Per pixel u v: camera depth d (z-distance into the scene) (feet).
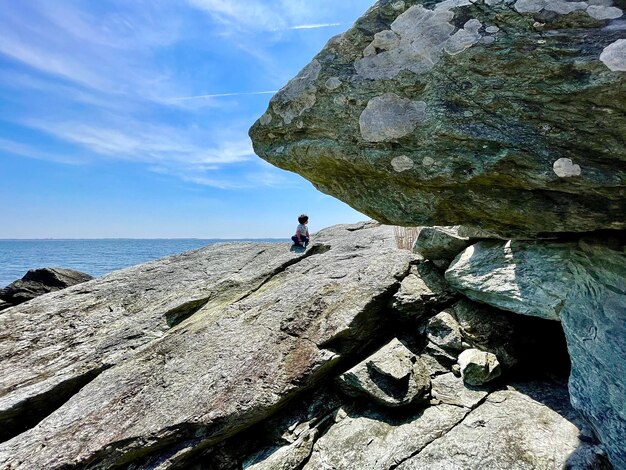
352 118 12.19
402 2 11.83
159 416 18.71
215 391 19.52
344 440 16.99
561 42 9.37
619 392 10.52
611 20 9.09
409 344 22.44
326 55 12.96
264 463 16.87
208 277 40.47
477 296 20.85
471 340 20.61
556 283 16.39
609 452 10.74
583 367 12.28
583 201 10.11
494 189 11.05
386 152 11.82
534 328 20.68
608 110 8.77
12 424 22.90
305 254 41.06
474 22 10.60
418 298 23.40
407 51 11.43
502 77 10.04
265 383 19.45
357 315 22.35
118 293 38.06
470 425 16.10
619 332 11.12
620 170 8.96
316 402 19.66
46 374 25.62
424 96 11.05
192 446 17.60
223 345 23.30
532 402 16.92
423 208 12.76
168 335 27.58
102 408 20.20
